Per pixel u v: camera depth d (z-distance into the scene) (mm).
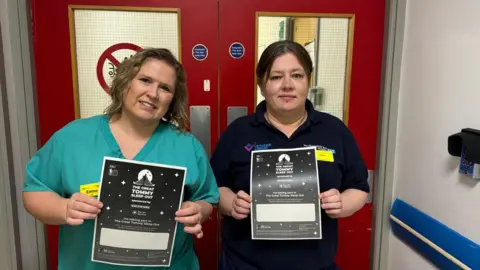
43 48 1624
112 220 1021
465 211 1340
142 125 1139
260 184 1209
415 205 1654
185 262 1205
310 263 1248
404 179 1741
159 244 1051
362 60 1796
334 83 1816
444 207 1457
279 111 1242
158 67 1064
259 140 1284
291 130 1305
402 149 1756
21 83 1591
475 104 1271
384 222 1877
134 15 1662
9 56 1562
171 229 1056
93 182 1051
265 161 1226
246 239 1268
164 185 1050
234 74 1748
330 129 1301
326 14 1741
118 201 1025
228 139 1336
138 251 1041
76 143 1080
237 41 1722
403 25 1722
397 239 1819
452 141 1312
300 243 1247
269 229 1185
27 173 1082
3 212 1571
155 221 1045
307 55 1226
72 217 975
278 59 1195
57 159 1070
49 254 1768
